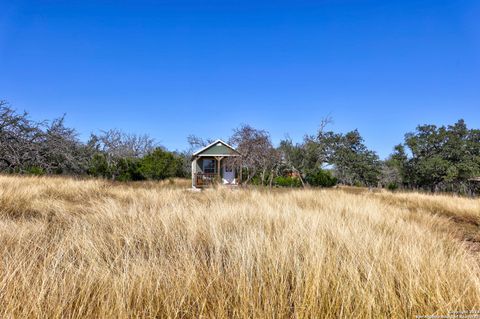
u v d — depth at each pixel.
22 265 2.37
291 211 5.49
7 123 17.97
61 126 21.05
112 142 33.66
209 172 21.91
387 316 2.01
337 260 2.67
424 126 24.02
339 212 6.19
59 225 4.24
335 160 27.84
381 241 3.24
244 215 4.89
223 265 2.81
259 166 22.16
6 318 1.76
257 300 2.09
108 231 3.98
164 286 2.20
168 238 3.63
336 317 1.98
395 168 27.22
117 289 2.04
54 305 1.86
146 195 8.51
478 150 22.52
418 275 2.37
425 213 8.33
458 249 3.68
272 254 2.75
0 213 5.19
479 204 10.42
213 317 1.93
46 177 13.66
